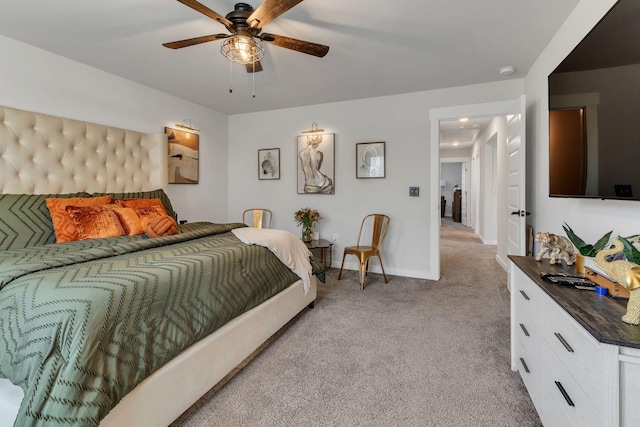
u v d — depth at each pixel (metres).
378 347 2.10
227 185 4.80
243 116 4.73
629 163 1.21
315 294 2.86
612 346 0.82
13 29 2.25
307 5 1.96
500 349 2.06
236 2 1.94
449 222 10.65
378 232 3.80
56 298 1.13
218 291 1.68
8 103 2.37
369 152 4.00
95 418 0.98
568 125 1.65
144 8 1.99
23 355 1.06
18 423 0.94
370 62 2.84
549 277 1.39
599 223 1.73
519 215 2.83
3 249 2.01
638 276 0.90
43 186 2.53
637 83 1.15
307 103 4.21
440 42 2.46
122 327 1.18
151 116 3.54
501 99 3.35
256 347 1.97
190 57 2.72
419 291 3.29
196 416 1.46
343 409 1.51
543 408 1.32
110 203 2.68
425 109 3.70
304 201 4.44
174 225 2.51
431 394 1.62
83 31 2.28
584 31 1.89
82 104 2.85
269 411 1.50
